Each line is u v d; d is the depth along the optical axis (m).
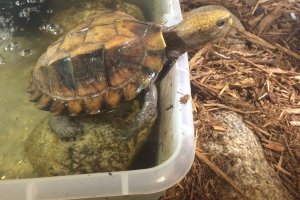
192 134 0.27
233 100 0.37
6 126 0.34
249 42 0.43
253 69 0.40
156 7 0.38
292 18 0.46
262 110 0.37
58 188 0.25
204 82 0.39
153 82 0.30
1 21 0.41
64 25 0.40
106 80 0.29
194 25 0.30
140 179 0.25
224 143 0.33
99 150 0.30
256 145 0.34
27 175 0.31
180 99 0.29
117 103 0.29
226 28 0.31
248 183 0.31
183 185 0.32
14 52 0.39
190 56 0.41
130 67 0.29
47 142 0.31
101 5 0.41
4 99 0.36
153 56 0.30
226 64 0.40
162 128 0.31
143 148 0.31
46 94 0.30
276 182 0.32
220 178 0.32
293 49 0.43
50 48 0.32
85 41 0.30
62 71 0.30
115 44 0.29
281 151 0.34
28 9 0.41
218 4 0.47
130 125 0.31
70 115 0.30
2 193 0.25
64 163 0.29
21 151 0.33
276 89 0.39
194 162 0.33
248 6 0.47
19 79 0.37
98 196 0.25
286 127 0.36
